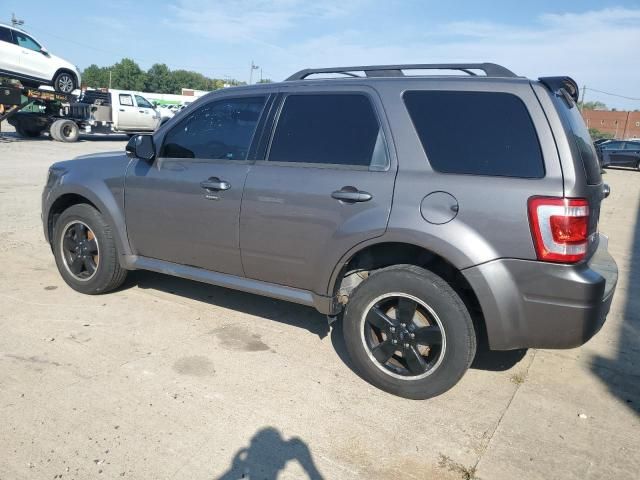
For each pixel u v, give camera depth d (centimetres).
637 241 820
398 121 312
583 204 269
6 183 1043
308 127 344
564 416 304
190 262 398
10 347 355
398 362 324
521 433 286
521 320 280
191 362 347
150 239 413
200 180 376
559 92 299
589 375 356
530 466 259
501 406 313
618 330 438
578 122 314
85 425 274
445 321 295
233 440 269
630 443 281
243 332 399
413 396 312
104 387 311
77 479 236
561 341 278
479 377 348
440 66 325
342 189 319
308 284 344
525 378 349
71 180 443
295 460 257
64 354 349
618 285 572
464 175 289
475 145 292
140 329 395
